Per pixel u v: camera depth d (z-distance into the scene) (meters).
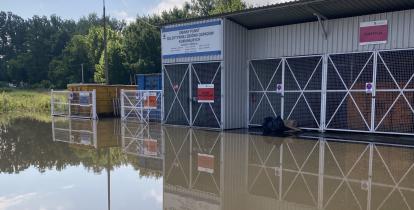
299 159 8.47
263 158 8.65
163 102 16.28
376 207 5.30
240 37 14.46
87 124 16.59
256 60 14.59
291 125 13.18
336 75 12.63
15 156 9.43
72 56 63.84
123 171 7.71
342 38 12.40
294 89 13.65
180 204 5.57
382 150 9.38
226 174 7.29
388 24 11.52
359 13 12.05
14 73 74.38
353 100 12.33
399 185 6.37
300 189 6.24
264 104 14.45
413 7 11.05
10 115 21.84
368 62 11.97
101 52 59.34
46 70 75.44
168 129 14.44
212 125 14.45
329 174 7.15
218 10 45.09
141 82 19.75
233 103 14.32
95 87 20.19
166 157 9.01
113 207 5.45
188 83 15.18
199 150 9.80
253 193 6.08
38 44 76.81
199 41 14.57
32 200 5.81
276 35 13.98
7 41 89.44
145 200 5.78
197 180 6.91
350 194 5.93
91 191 6.29
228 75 14.05
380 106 11.86
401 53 11.36
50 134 13.39
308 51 13.19
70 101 20.45
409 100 11.34
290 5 11.85
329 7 11.79
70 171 7.77
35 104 26.55
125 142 11.40
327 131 12.94
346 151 9.30
